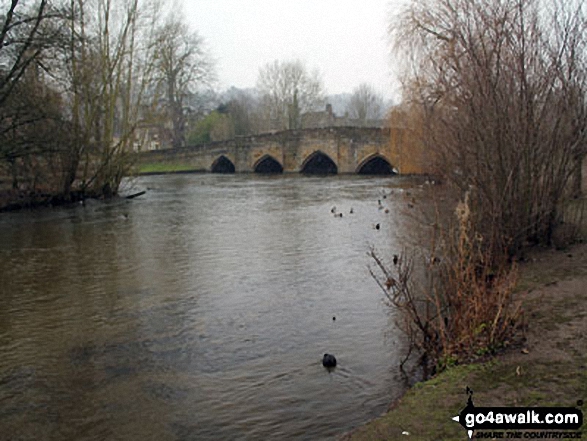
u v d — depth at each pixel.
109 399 5.89
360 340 7.26
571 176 11.28
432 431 4.40
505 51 9.64
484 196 9.61
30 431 5.30
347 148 47.50
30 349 7.45
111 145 29.16
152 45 29.08
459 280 6.67
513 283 6.46
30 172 23.83
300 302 9.14
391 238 14.59
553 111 9.89
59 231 18.02
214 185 39.41
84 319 8.68
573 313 6.85
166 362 6.85
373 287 9.84
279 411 5.45
